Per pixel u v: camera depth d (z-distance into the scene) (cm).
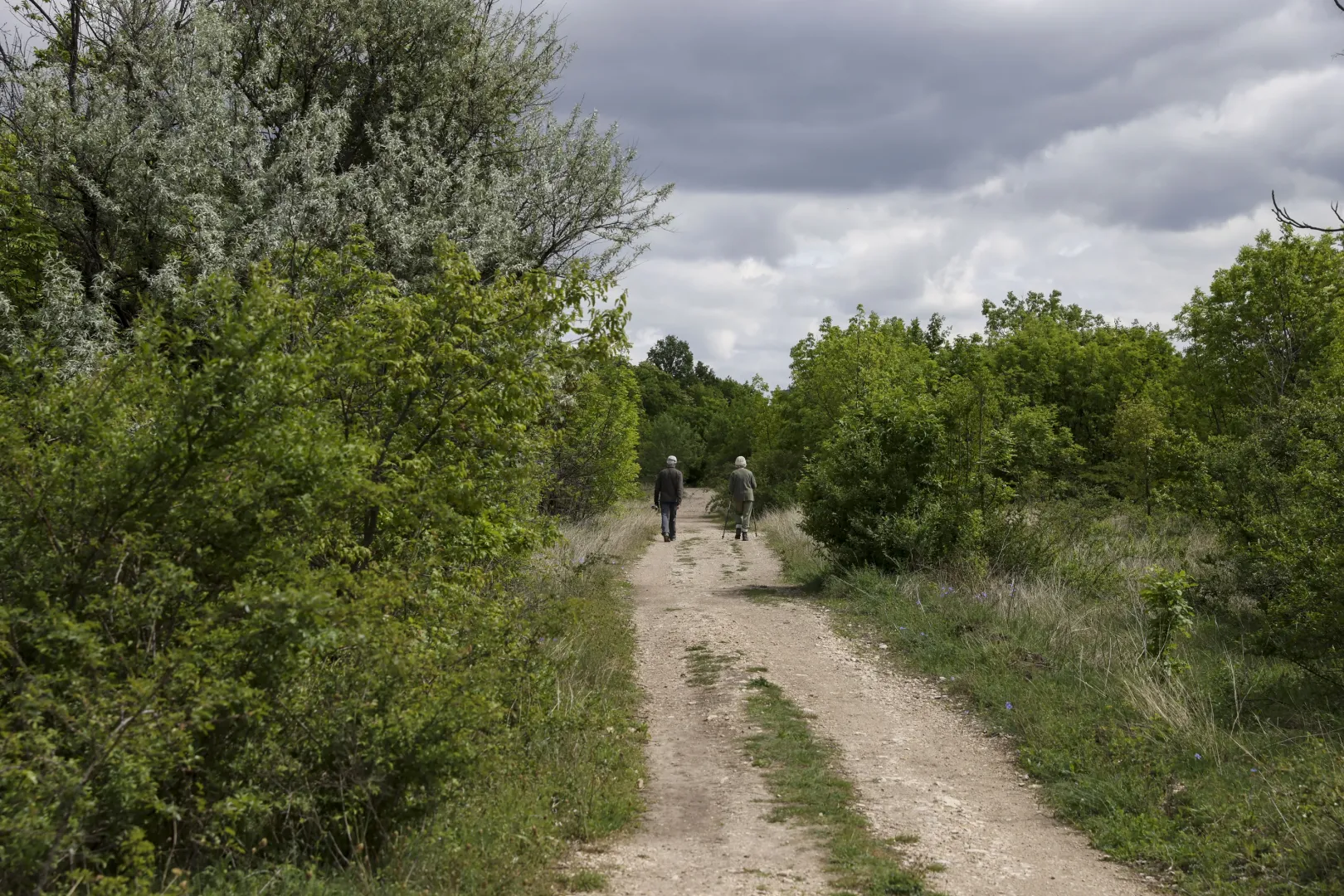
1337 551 805
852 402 1659
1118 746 712
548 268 1465
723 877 520
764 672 1013
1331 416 993
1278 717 756
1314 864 506
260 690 439
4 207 1016
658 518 3092
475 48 1480
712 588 1580
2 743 364
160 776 422
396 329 656
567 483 1995
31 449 461
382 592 498
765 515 2972
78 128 1012
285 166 1103
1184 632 890
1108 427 3509
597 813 606
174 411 460
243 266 1016
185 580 440
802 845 574
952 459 1503
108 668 427
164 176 1038
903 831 603
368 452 535
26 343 861
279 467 473
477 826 522
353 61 1391
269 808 448
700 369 11088
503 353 684
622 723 802
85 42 1162
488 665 604
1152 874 540
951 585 1337
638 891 499
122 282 1063
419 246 1202
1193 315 2756
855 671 1031
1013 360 3803
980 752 779
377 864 478
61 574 438
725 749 777
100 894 364
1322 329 2547
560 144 1481
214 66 1116
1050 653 988
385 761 487
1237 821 573
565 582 1247
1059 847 584
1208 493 1200
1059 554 1388
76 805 370
